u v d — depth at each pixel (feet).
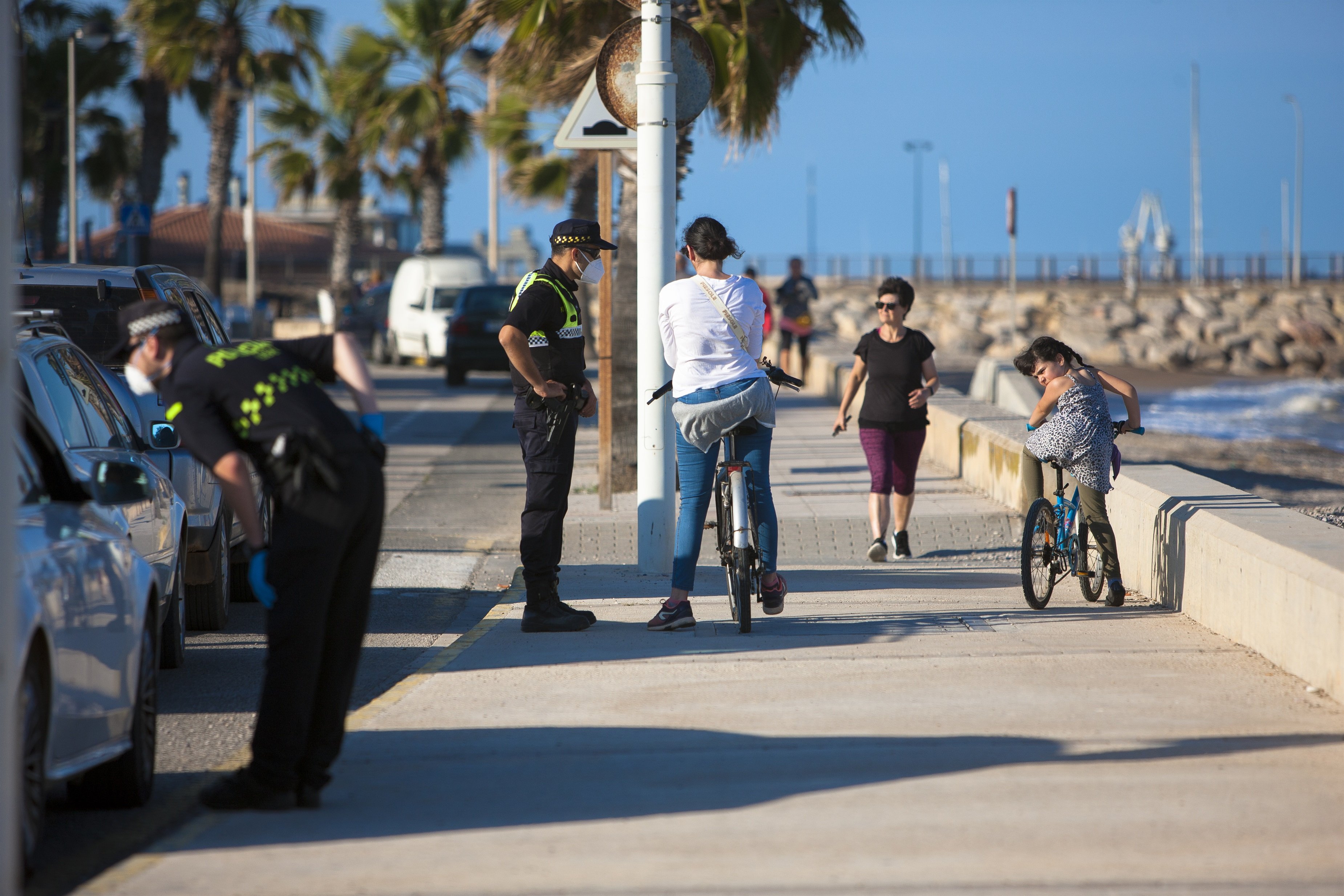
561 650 52.75
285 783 33.96
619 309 96.37
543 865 30.07
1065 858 30.04
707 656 51.21
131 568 36.11
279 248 490.90
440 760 38.75
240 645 59.16
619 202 96.94
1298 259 483.10
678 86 67.00
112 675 33.91
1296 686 45.09
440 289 247.70
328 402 34.45
